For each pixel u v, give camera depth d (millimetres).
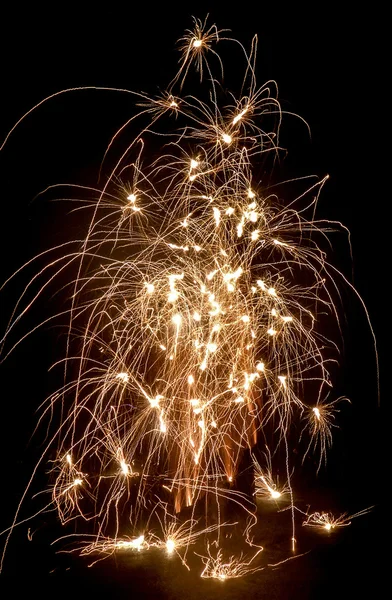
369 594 1826
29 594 1854
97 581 1917
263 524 2283
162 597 1817
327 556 2045
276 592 1840
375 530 2223
